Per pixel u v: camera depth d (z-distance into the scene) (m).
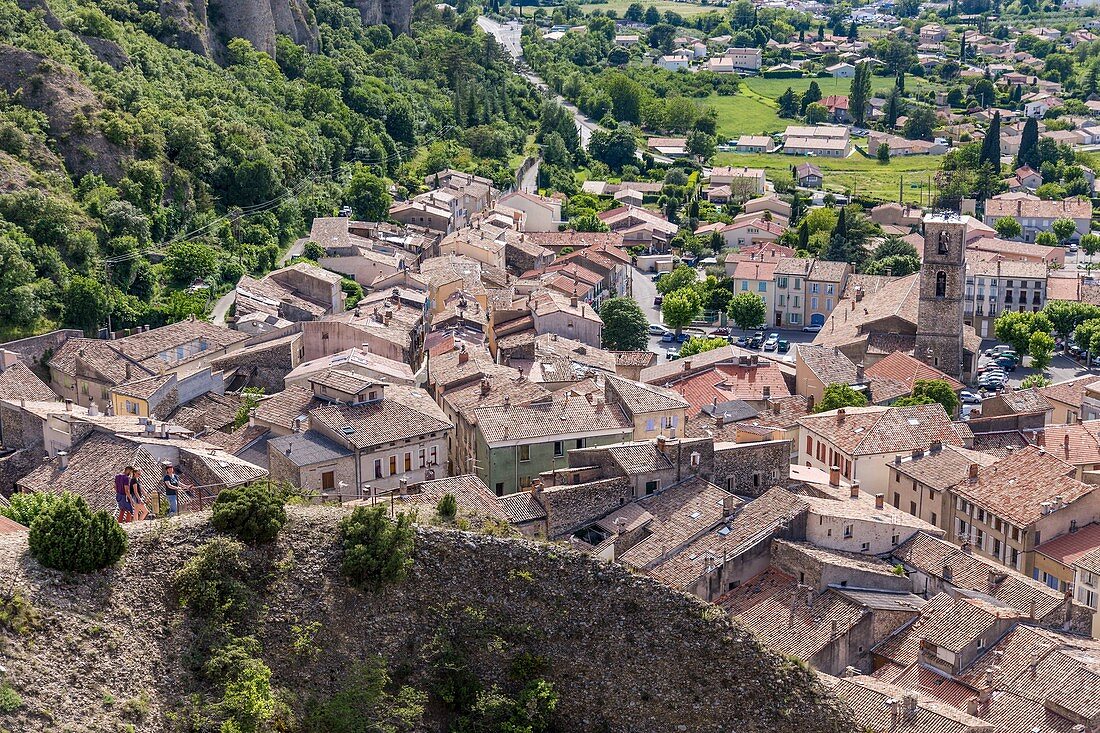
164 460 128.88
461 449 150.25
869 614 113.19
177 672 83.38
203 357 192.50
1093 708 106.88
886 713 96.00
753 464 135.12
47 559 84.12
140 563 87.38
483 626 91.50
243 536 90.38
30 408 148.88
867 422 163.25
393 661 89.56
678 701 90.56
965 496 147.25
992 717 107.44
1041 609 122.56
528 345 195.50
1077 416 195.75
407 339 192.75
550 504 123.44
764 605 115.94
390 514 100.06
